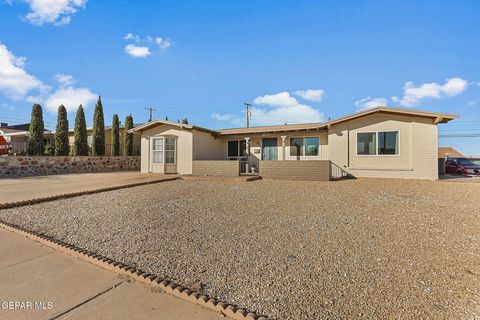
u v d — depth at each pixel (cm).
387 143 1320
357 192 849
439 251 348
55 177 1398
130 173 1692
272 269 301
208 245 378
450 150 3102
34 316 220
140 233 433
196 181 1202
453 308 223
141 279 280
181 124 1547
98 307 233
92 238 416
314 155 1602
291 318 212
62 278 289
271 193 830
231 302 238
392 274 286
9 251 371
